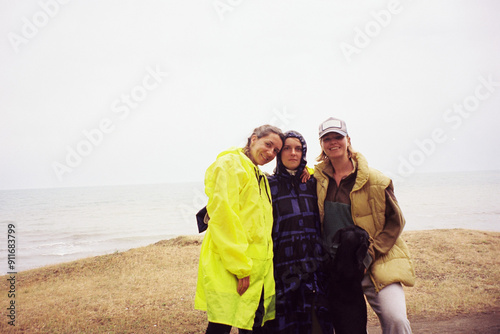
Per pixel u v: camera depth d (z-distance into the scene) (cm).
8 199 7969
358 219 291
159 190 10088
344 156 302
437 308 512
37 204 6347
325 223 302
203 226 290
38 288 684
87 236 2469
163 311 535
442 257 797
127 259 909
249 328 258
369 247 280
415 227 1950
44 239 2355
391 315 268
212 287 261
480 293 568
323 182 304
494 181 7206
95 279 740
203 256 280
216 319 253
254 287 265
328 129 295
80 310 547
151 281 714
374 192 286
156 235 2434
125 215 4194
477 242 930
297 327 280
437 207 3152
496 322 452
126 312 534
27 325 488
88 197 7975
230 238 257
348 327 267
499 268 704
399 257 285
